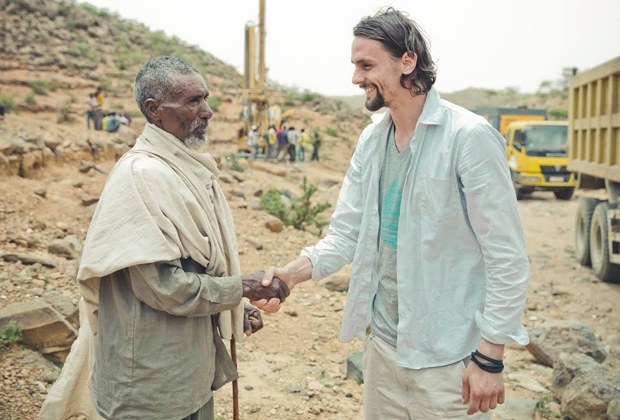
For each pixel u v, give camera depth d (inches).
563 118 1943.9
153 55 1771.7
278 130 1016.9
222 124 1343.5
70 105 1143.6
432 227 89.4
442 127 88.9
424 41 89.1
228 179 524.4
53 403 98.4
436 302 91.0
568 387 165.3
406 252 91.4
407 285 91.7
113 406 85.6
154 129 87.4
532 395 181.8
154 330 84.0
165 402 84.6
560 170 661.3
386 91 89.5
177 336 85.3
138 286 82.0
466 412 91.9
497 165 84.7
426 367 91.6
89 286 86.8
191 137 89.4
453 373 91.0
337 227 107.3
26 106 1086.4
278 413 158.2
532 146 666.8
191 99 87.9
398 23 87.5
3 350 158.9
